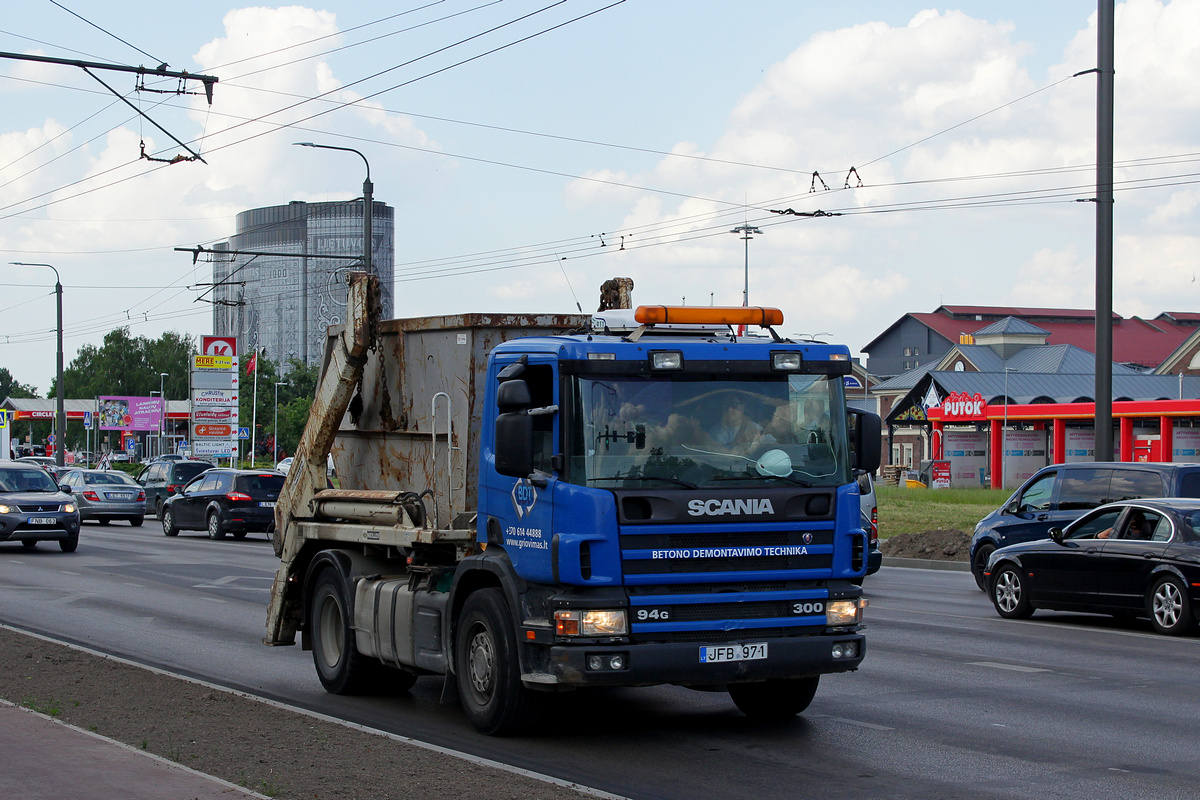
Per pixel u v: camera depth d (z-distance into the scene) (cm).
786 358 811
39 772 655
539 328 916
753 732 856
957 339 12588
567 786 646
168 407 11406
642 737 838
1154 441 5247
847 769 745
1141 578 1384
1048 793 688
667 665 752
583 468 759
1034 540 1728
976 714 920
